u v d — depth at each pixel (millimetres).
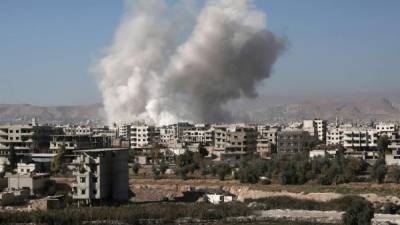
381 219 197625
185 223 195125
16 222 189375
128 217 194000
